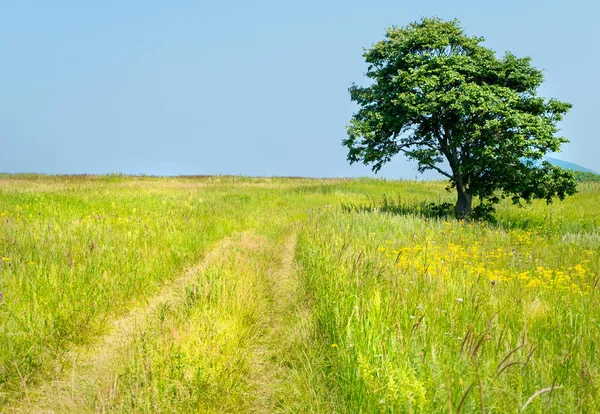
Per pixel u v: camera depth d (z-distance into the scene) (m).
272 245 12.73
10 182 28.22
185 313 6.67
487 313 5.75
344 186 34.59
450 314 5.49
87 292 7.19
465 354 3.97
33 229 10.65
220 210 17.98
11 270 7.37
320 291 7.36
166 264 9.50
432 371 3.78
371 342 4.42
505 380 3.66
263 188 32.34
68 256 8.33
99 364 5.41
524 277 7.41
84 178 35.44
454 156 18.61
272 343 6.25
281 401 4.77
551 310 5.77
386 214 17.05
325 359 5.39
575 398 3.57
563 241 13.12
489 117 17.28
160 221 13.48
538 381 3.89
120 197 20.31
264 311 7.32
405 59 18.14
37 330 5.90
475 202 24.89
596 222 18.52
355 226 14.07
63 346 5.93
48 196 17.92
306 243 11.42
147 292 8.09
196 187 31.52
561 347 4.73
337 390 4.51
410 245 10.98
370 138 18.69
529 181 17.31
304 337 5.93
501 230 15.02
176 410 4.49
